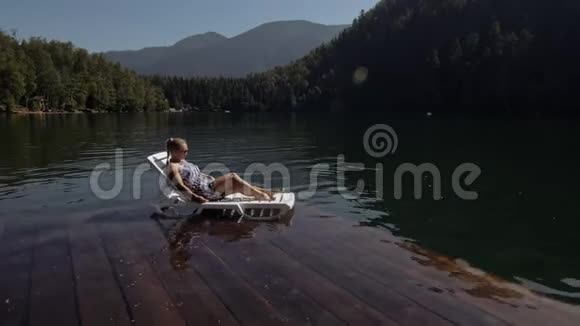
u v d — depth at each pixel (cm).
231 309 365
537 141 1986
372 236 573
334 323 345
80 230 565
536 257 535
